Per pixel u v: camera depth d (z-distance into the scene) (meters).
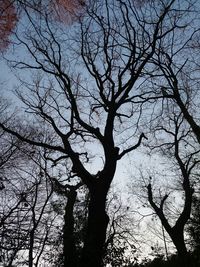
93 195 12.23
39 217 16.28
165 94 17.56
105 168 12.73
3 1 8.73
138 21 14.93
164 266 20.97
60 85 15.60
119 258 19.55
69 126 14.45
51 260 17.48
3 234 15.62
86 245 11.34
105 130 13.72
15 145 18.41
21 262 16.33
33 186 17.77
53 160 14.38
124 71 14.62
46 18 10.13
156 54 16.58
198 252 20.72
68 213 16.53
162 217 20.48
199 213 24.31
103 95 14.88
